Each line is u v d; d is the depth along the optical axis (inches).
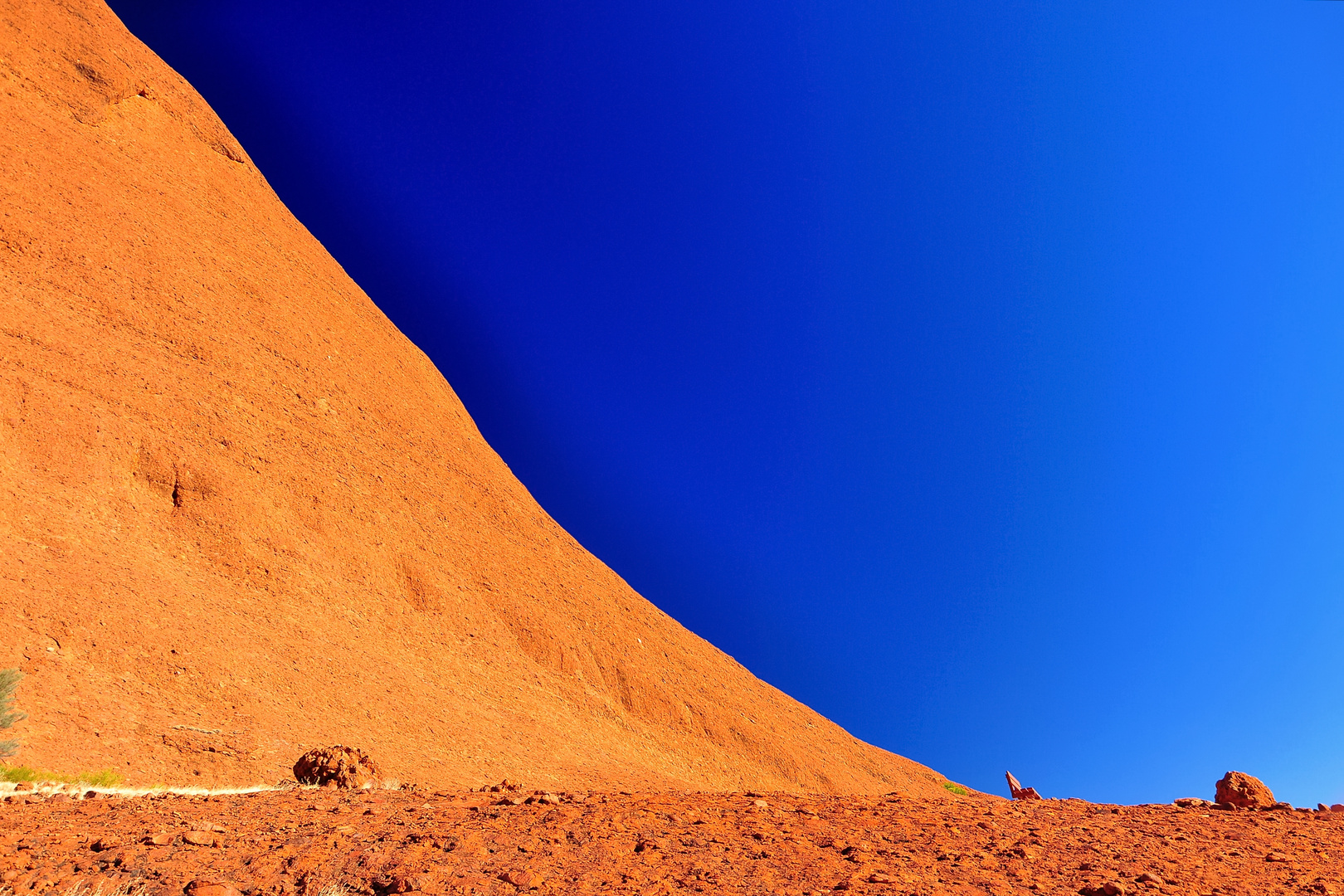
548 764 1338.6
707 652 2716.5
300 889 216.7
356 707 1115.9
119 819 273.9
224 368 1651.1
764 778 2027.6
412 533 1803.6
